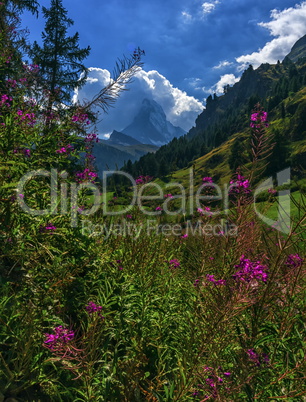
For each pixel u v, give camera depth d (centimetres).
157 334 315
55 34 1382
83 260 367
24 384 218
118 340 292
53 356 249
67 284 306
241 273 217
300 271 236
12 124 348
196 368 211
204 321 243
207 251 336
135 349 275
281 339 228
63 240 372
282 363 226
